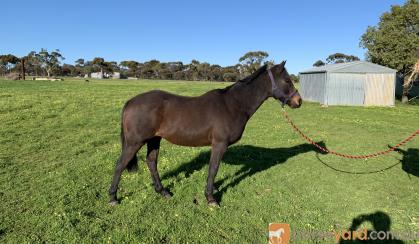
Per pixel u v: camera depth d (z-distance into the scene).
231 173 8.26
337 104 29.00
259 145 11.62
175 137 6.19
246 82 6.40
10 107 17.36
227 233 5.50
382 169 9.04
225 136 6.19
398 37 30.03
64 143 11.11
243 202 6.66
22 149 10.20
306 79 33.88
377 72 28.81
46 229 5.46
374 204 6.76
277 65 6.55
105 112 17.91
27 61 101.44
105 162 8.84
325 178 8.25
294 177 8.23
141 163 8.83
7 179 7.60
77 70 115.81
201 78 110.94
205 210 6.25
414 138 13.69
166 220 5.85
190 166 8.70
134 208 6.19
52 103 19.81
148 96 6.19
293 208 6.47
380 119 19.56
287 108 24.16
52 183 7.39
